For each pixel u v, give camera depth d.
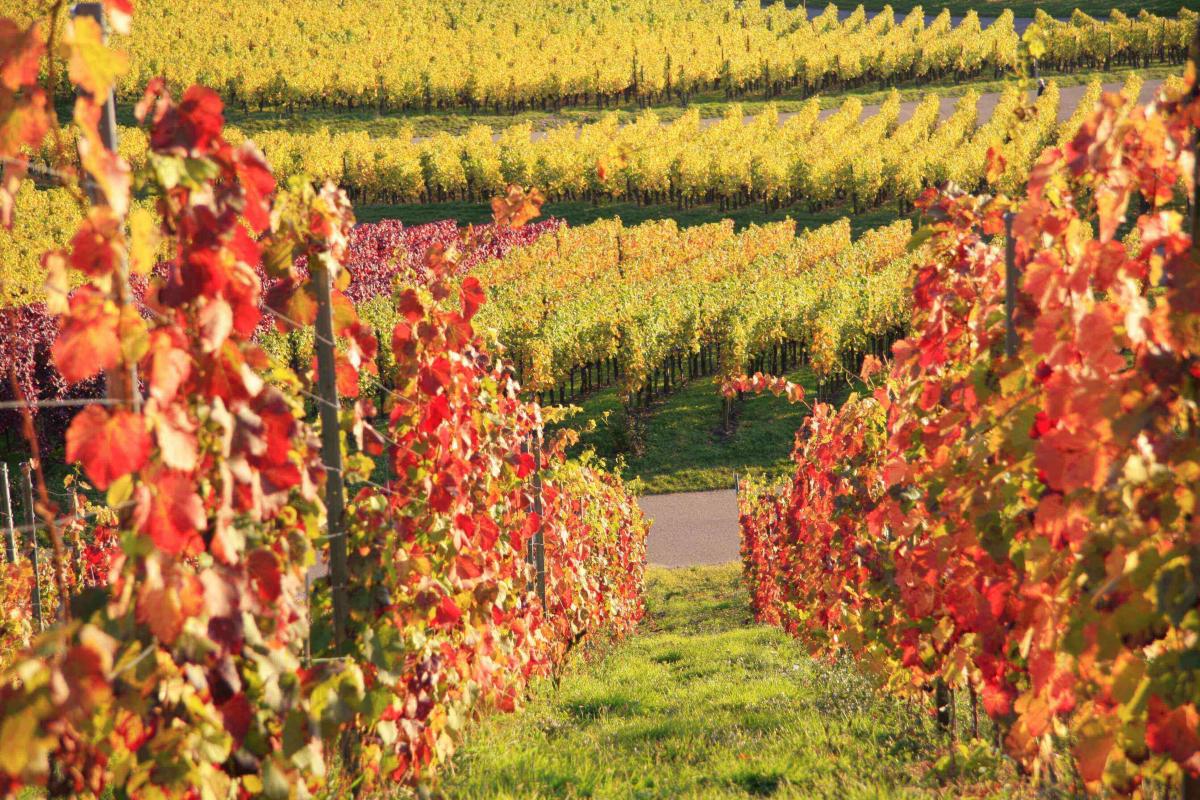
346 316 6.18
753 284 53.22
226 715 4.20
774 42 146.00
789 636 20.22
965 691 11.34
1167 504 4.11
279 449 4.41
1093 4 157.50
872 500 11.30
